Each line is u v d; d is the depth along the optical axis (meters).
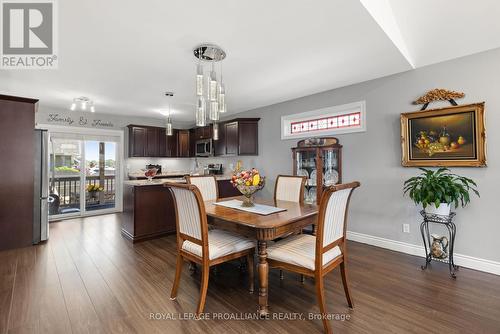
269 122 4.90
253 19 2.00
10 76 3.21
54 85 3.60
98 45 2.41
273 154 4.83
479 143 2.57
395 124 3.21
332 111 3.86
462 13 2.28
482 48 2.55
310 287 2.35
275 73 3.16
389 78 3.25
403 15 2.38
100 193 5.71
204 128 6.20
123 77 3.28
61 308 1.97
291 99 4.44
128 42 2.35
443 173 2.81
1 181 3.31
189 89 3.80
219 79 3.35
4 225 3.31
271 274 2.64
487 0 2.14
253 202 2.89
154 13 1.91
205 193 3.18
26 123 3.48
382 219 3.34
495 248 2.54
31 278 2.48
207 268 1.91
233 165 5.82
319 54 2.63
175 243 3.62
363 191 3.53
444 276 2.51
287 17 1.97
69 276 2.53
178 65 2.89
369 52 2.58
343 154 3.74
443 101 2.82
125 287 2.32
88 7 1.83
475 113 2.60
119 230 4.29
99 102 4.62
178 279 2.14
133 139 5.75
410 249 3.10
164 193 3.97
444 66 2.82
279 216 2.14
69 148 5.30
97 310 1.95
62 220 5.02
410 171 3.09
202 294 1.89
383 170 3.32
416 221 3.06
